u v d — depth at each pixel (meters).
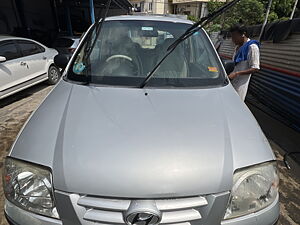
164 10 31.86
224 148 1.17
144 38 2.13
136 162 1.07
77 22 12.22
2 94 4.48
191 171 1.06
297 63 4.00
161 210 1.02
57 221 1.06
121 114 1.36
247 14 17.31
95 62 1.93
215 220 1.07
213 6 24.72
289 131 3.74
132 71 1.88
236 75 3.40
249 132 1.33
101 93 1.60
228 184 1.08
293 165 2.81
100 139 1.17
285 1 22.12
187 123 1.32
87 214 1.02
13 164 1.17
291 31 4.32
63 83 1.80
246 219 1.11
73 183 1.02
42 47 5.91
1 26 8.20
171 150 1.12
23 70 5.02
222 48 9.24
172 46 1.98
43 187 1.09
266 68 5.08
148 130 1.24
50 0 11.48
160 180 1.03
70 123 1.29
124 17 2.34
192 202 1.04
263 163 1.20
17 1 9.04
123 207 1.01
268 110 4.73
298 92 3.79
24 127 1.39
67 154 1.10
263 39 5.42
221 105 1.54
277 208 1.23
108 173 1.03
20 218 1.10
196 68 1.97
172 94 1.63
